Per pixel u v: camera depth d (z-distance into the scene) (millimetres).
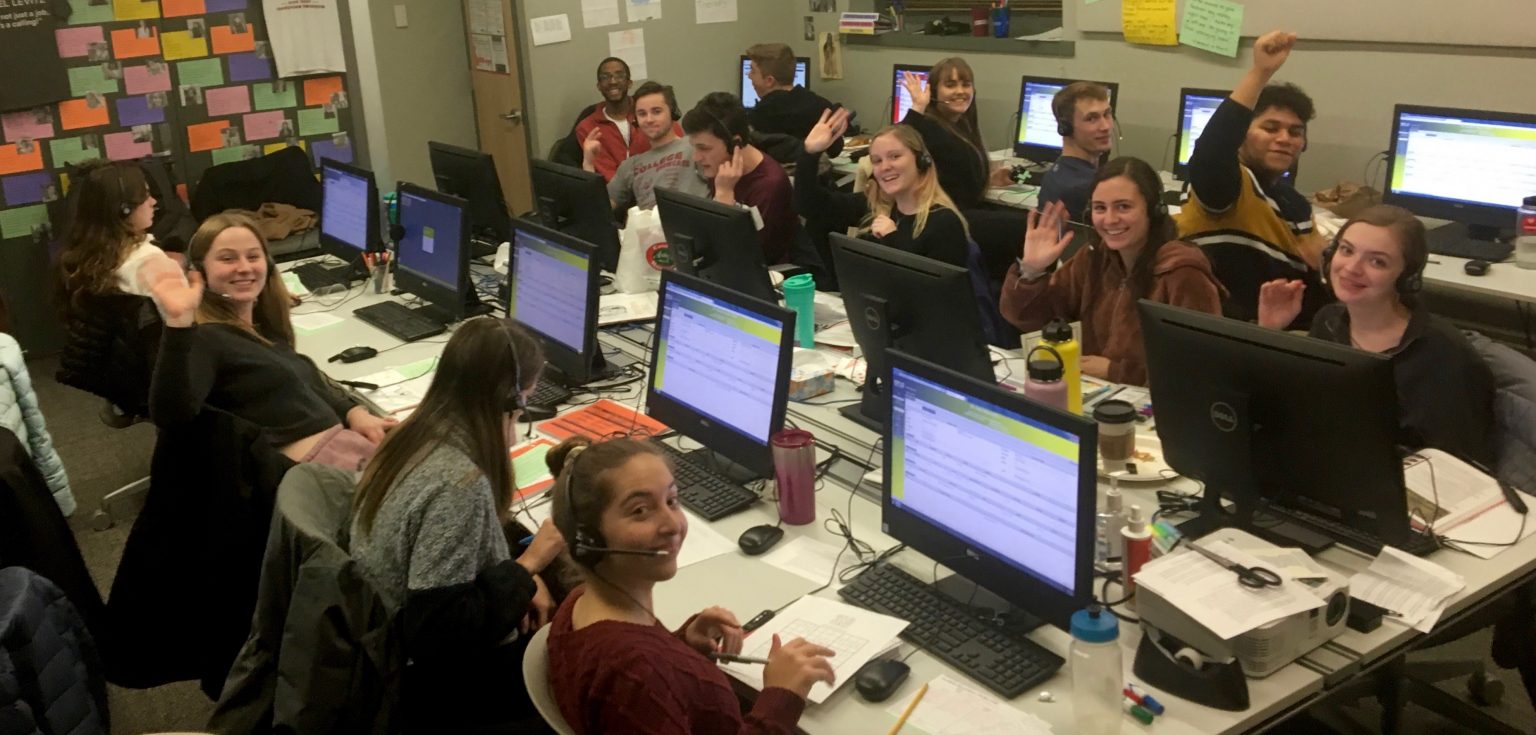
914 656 1845
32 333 5699
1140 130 5703
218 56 5855
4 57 5273
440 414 2074
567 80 6688
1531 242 3758
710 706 1549
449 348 2088
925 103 4930
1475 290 3658
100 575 3715
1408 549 2006
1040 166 5883
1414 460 2262
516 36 6508
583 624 1627
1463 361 2314
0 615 1828
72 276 3656
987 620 1894
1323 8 4832
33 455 3184
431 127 6875
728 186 4074
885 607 1957
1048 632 1883
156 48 5672
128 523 4066
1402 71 4676
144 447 4723
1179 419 2107
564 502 1641
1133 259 2861
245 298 2908
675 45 7062
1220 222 3350
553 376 3115
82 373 3539
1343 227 2398
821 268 4145
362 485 2084
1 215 5465
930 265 2395
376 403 3068
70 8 5410
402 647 1983
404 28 6613
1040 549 1797
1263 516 2170
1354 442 1853
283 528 2008
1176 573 1807
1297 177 5137
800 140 6469
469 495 2018
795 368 2975
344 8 6176
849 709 1723
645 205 4723
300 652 1890
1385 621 1850
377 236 4055
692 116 4141
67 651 1946
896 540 2154
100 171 3695
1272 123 3568
